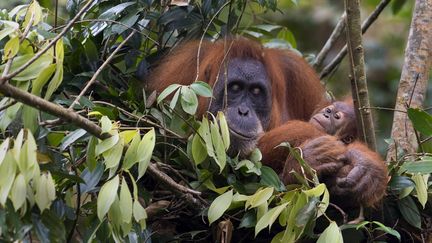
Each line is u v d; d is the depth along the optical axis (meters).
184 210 7.04
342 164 6.98
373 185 6.84
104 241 5.79
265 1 8.01
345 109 8.74
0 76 5.16
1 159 5.03
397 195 7.06
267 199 6.18
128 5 7.69
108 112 6.57
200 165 6.88
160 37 8.34
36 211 5.37
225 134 6.22
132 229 5.97
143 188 6.67
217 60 8.06
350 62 6.90
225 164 6.54
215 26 8.58
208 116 7.77
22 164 5.05
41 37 6.14
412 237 7.21
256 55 8.16
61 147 5.79
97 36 7.93
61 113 5.18
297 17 17.31
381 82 17.12
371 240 6.69
